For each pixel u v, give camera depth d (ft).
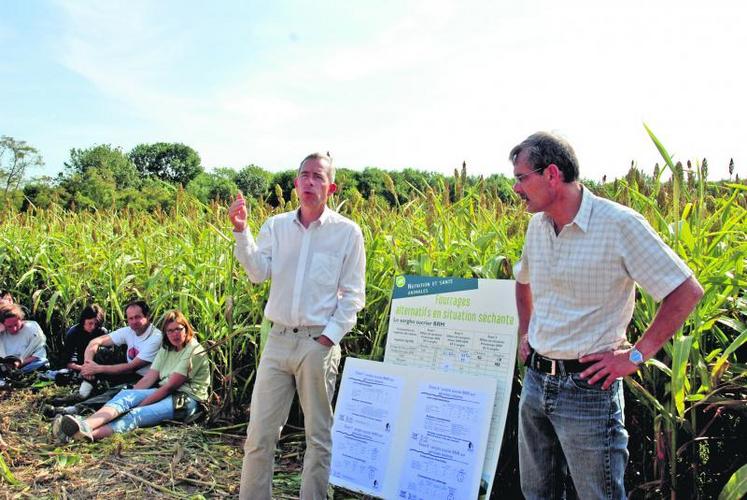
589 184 12.78
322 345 9.69
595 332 7.21
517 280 8.80
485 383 9.79
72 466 12.14
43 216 30.94
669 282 6.68
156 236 22.00
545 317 7.62
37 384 18.58
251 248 9.75
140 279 20.38
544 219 7.59
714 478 9.82
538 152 7.14
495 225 12.04
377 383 10.96
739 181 11.21
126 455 12.75
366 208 16.03
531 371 8.09
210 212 18.04
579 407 7.34
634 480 10.16
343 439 11.00
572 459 7.51
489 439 9.69
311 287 9.69
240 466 12.36
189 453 12.90
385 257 13.51
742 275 8.50
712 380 8.13
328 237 9.95
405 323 11.14
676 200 8.75
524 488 8.39
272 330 9.96
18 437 13.84
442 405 10.14
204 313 16.07
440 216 12.56
